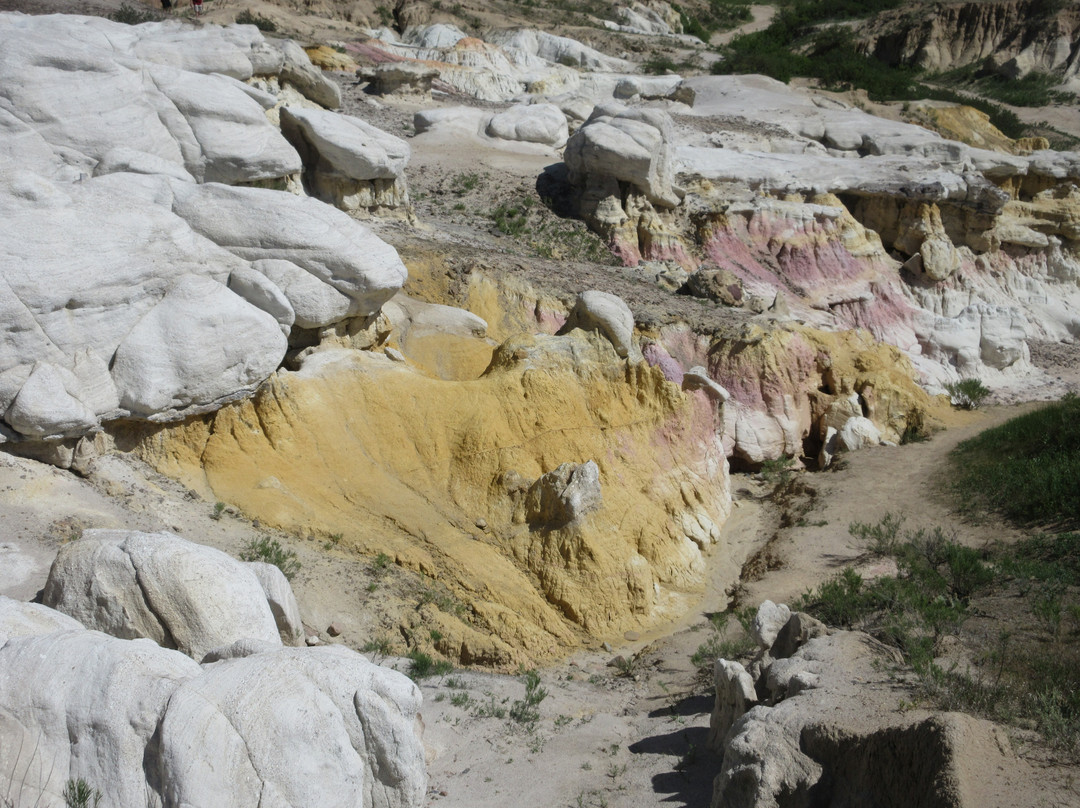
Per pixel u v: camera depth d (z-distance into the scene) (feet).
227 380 52.19
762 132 133.90
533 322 74.84
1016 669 34.99
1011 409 92.43
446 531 52.80
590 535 53.11
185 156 66.33
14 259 46.68
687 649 49.32
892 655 35.94
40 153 60.34
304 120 74.64
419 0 209.97
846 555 57.52
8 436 46.19
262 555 46.29
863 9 257.14
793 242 104.22
